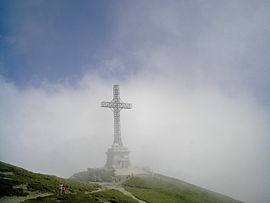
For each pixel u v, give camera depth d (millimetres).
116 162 101438
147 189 58531
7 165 49750
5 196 29500
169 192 58875
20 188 33875
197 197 61250
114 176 80062
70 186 43688
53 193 35438
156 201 45281
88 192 41938
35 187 35906
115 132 109062
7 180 36344
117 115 110562
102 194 40219
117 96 112250
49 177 49344
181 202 51062
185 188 69438
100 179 75375
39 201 28969
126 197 42594
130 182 65688
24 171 48312
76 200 32406
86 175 89812
